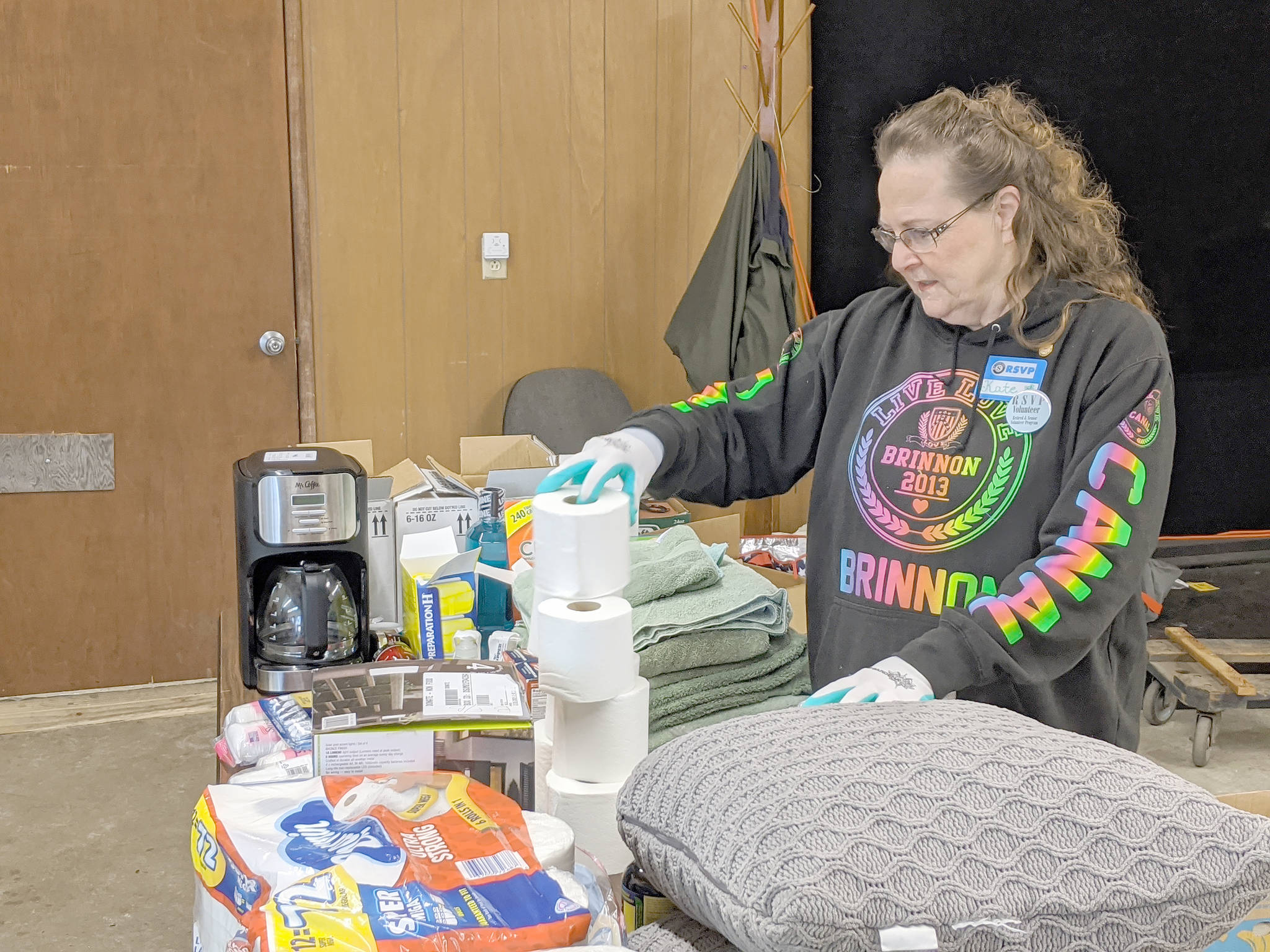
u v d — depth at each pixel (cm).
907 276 140
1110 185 347
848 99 381
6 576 332
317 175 342
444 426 370
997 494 137
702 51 379
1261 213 347
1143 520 126
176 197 328
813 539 155
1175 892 75
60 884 249
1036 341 136
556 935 79
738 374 345
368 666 116
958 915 74
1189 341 357
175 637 348
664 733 131
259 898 85
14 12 307
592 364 385
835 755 84
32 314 322
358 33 340
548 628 106
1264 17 333
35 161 315
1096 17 341
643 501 264
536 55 360
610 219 378
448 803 95
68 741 313
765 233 343
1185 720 336
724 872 78
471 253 363
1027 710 133
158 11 318
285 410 349
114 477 335
